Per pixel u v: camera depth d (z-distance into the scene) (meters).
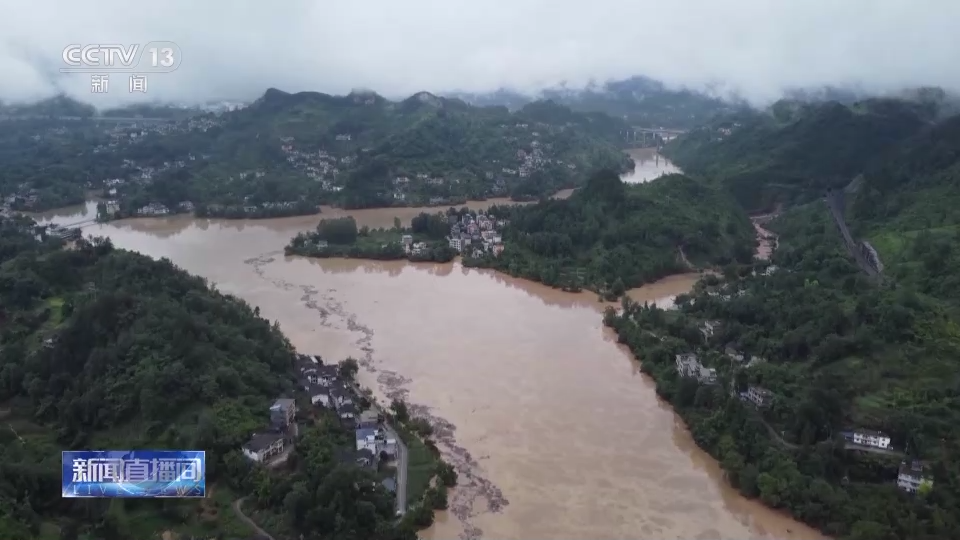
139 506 103.94
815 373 138.12
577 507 110.06
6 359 135.25
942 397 122.19
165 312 141.25
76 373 131.25
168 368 124.19
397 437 125.25
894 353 135.38
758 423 124.81
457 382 150.12
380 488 106.19
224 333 144.00
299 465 111.75
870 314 147.75
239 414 121.62
